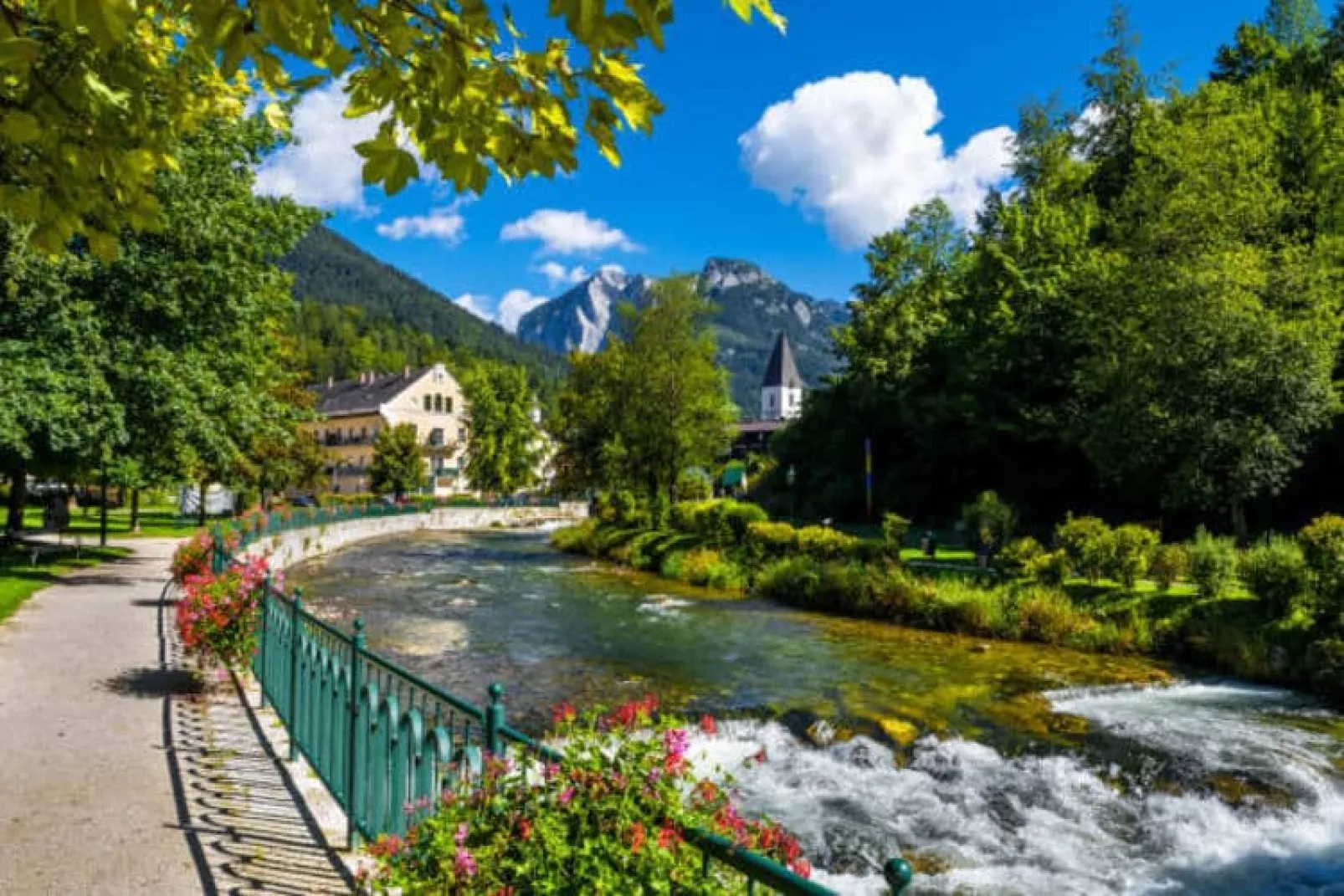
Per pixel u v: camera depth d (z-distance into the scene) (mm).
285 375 28406
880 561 24172
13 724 8328
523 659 16031
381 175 2885
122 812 6055
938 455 42219
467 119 2885
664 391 42688
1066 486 36625
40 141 3111
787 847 3334
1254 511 29781
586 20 2102
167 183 19234
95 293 19938
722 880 2965
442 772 4137
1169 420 24391
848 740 11281
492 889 2811
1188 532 31016
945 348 44844
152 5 2967
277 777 6867
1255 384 23125
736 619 21156
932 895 7227
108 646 12328
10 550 25109
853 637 18875
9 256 11289
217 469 38625
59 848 5418
